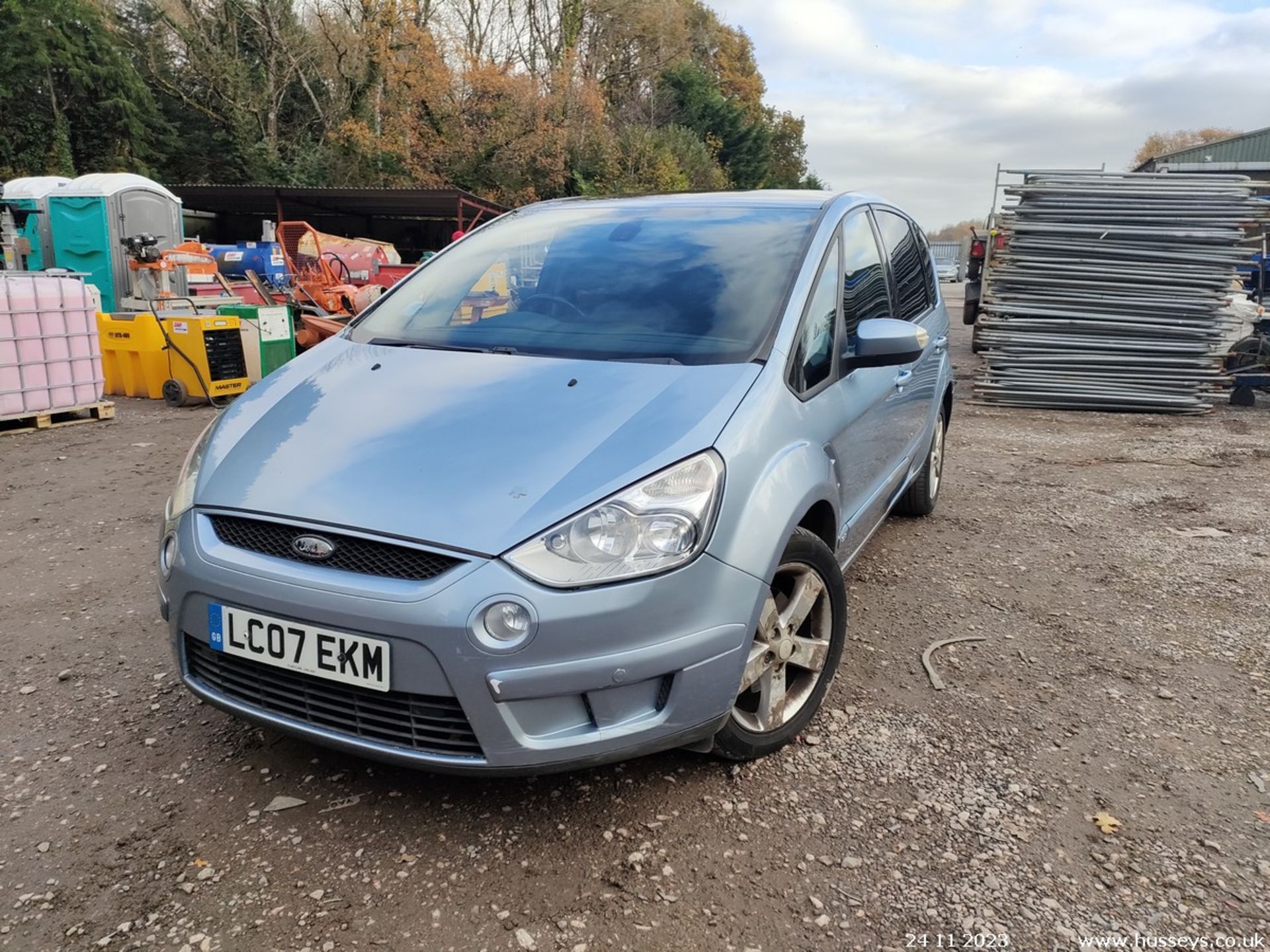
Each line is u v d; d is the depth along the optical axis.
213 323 8.93
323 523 2.21
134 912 2.10
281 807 2.49
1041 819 2.50
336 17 28.42
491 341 3.07
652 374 2.65
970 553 4.77
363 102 28.67
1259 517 5.52
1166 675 3.40
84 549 4.65
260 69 28.64
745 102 54.75
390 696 2.17
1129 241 9.08
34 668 3.30
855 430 3.22
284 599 2.19
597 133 32.44
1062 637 3.73
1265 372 9.84
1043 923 2.12
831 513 2.92
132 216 12.42
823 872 2.27
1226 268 8.95
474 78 29.39
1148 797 2.62
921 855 2.35
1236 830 2.48
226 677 2.40
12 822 2.42
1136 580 4.41
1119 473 6.70
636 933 2.07
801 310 2.95
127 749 2.77
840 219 3.51
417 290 3.58
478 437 2.39
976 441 7.90
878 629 3.77
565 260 3.42
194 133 27.56
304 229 15.24
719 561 2.28
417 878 2.23
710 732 2.38
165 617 2.52
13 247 12.03
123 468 6.41
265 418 2.71
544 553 2.09
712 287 3.08
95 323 8.06
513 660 2.07
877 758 2.78
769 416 2.57
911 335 3.09
